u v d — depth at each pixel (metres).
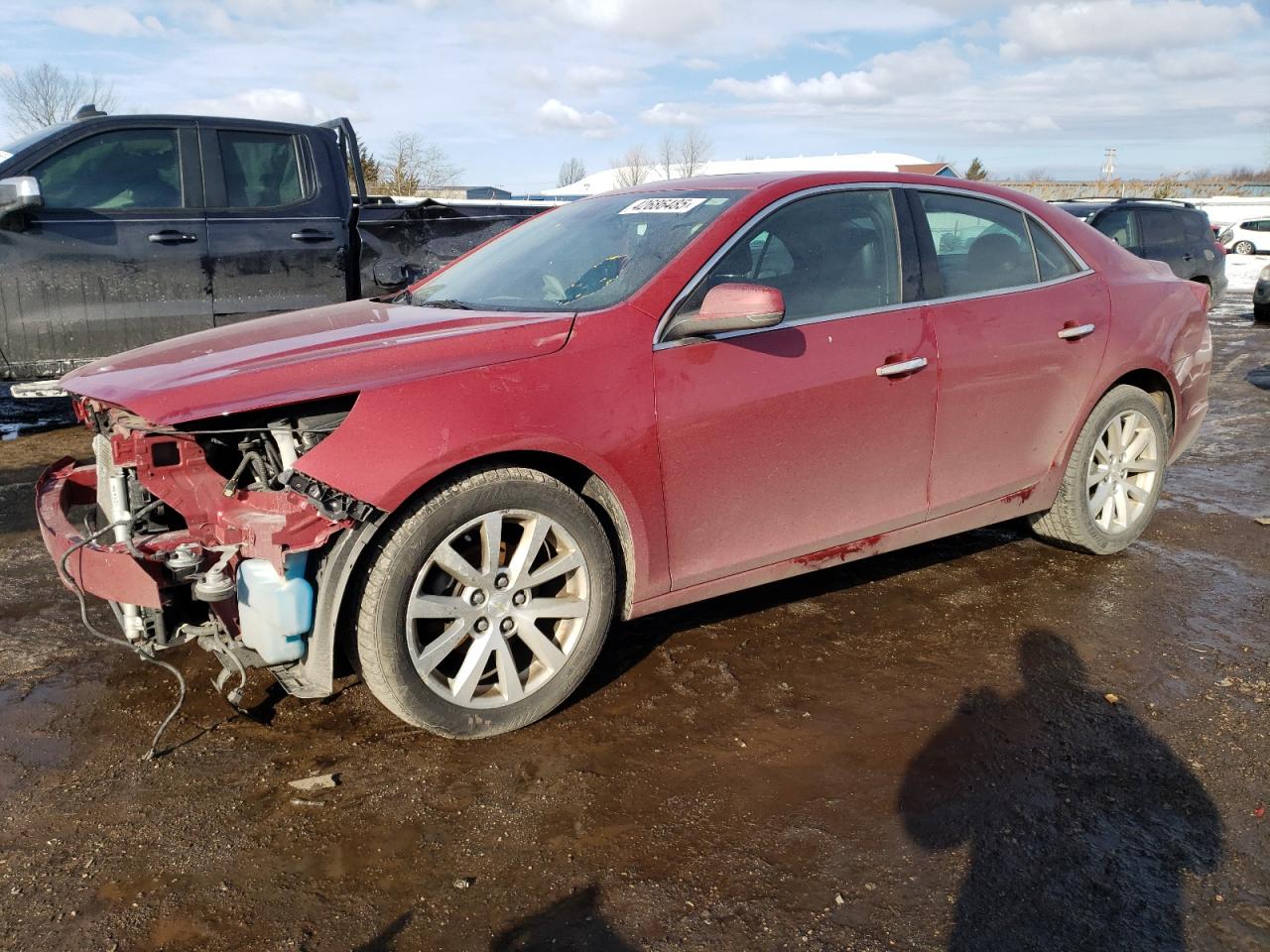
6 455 6.22
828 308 3.37
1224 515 5.18
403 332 2.97
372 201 7.30
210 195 6.21
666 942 2.09
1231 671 3.37
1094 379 4.09
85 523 2.96
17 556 4.34
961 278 3.74
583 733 2.92
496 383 2.71
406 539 2.59
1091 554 4.50
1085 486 4.22
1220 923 2.17
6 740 2.83
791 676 3.29
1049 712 3.08
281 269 6.41
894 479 3.56
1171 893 2.26
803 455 3.29
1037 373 3.88
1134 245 12.29
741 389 3.11
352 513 2.50
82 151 5.89
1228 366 10.62
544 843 2.41
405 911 2.17
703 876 2.30
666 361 2.99
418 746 2.82
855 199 3.55
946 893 2.25
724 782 2.67
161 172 6.11
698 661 3.39
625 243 3.40
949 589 4.08
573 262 3.47
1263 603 3.97
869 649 3.52
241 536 2.56
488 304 3.39
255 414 2.57
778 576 3.42
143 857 2.34
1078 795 2.64
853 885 2.28
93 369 3.02
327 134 6.71
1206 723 3.03
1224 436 7.16
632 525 2.99
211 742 2.84
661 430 2.97
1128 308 4.21
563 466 2.96
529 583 2.82
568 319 2.93
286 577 2.51
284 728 2.92
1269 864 2.38
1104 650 3.53
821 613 3.82
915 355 3.49
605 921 2.15
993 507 3.96
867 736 2.93
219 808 2.52
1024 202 4.08
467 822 2.48
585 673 2.99
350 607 2.66
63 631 3.58
